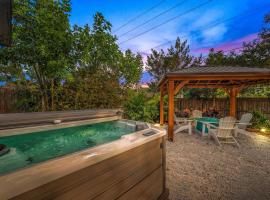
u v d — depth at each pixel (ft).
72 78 19.54
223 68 21.30
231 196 8.32
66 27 18.51
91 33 22.49
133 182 6.06
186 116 29.96
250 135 20.40
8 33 5.41
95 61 23.94
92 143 11.01
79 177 4.13
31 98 21.39
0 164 7.32
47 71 18.70
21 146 10.27
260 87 36.52
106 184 4.90
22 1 16.25
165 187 8.39
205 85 27.71
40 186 3.35
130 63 30.14
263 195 8.39
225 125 17.13
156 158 7.68
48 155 8.85
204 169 11.41
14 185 2.99
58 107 21.33
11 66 18.98
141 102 27.99
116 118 17.30
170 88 18.79
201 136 20.90
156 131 8.38
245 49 47.24
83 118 14.37
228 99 32.78
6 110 21.52
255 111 26.68
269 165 12.05
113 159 5.15
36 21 16.40
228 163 12.42
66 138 12.10
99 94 23.32
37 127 11.23
